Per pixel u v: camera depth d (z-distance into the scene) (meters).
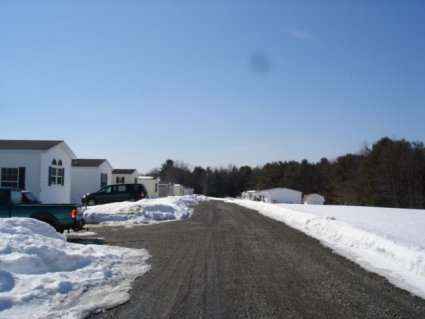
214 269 10.01
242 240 15.15
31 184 28.52
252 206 41.44
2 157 28.80
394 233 15.75
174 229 18.80
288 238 15.88
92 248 11.73
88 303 7.07
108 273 9.29
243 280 8.92
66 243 11.34
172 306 7.00
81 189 43.28
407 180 65.88
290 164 120.38
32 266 8.62
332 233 16.36
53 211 14.77
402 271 9.98
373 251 12.63
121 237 15.88
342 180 88.38
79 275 8.82
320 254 12.27
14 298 6.88
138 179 63.38
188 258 11.43
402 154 66.62
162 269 9.96
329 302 7.38
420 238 14.46
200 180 130.12
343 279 9.12
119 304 7.07
